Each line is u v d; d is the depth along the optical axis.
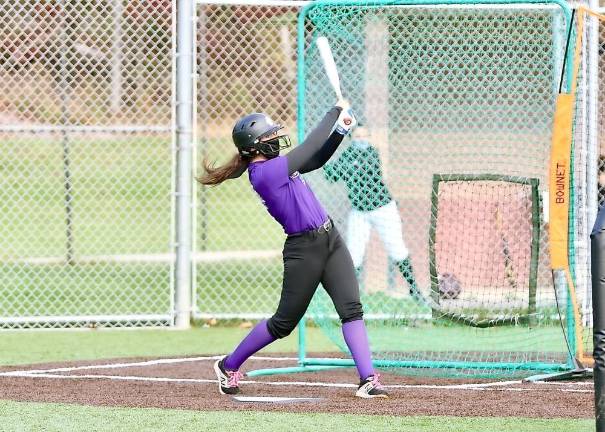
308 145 26.27
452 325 36.69
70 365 32.72
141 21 44.50
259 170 26.27
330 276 26.91
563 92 30.50
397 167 37.72
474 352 33.22
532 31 34.19
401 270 33.62
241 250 60.09
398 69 34.66
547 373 30.17
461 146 35.91
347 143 33.06
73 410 24.84
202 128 62.09
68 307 43.28
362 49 33.81
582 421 23.33
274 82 47.44
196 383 29.28
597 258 18.52
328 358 32.88
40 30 41.34
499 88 35.69
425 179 37.19
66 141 46.16
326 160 27.25
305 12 31.41
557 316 32.66
